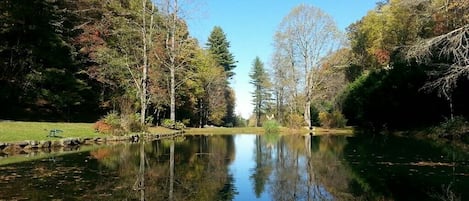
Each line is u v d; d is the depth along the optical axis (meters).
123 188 8.14
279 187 8.55
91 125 23.47
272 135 31.59
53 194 7.45
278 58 42.25
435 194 7.64
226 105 65.00
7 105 26.30
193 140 24.36
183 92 42.44
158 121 38.06
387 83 29.47
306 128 39.56
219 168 11.38
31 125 19.47
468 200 7.13
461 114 23.16
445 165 11.48
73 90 27.78
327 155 14.74
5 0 22.97
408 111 28.23
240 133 35.69
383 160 12.85
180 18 34.78
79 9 31.00
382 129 33.38
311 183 9.01
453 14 19.55
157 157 13.91
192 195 7.62
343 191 8.09
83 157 13.38
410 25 24.78
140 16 31.41
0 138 14.90
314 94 43.53
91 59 30.36
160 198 7.30
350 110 39.59
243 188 8.40
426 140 21.56
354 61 42.47
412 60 24.66
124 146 18.41
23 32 24.52
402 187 8.36
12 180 8.86
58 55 26.81
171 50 35.03
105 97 32.53
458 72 16.97
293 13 40.81
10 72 24.52
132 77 31.19
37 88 24.98
